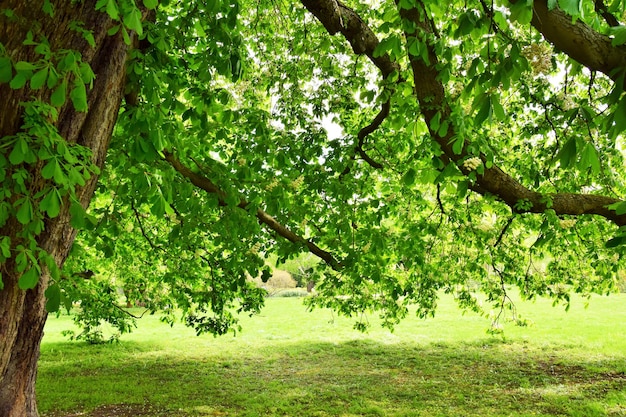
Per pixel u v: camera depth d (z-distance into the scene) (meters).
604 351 13.78
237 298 9.86
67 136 2.66
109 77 2.84
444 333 17.83
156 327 20.80
